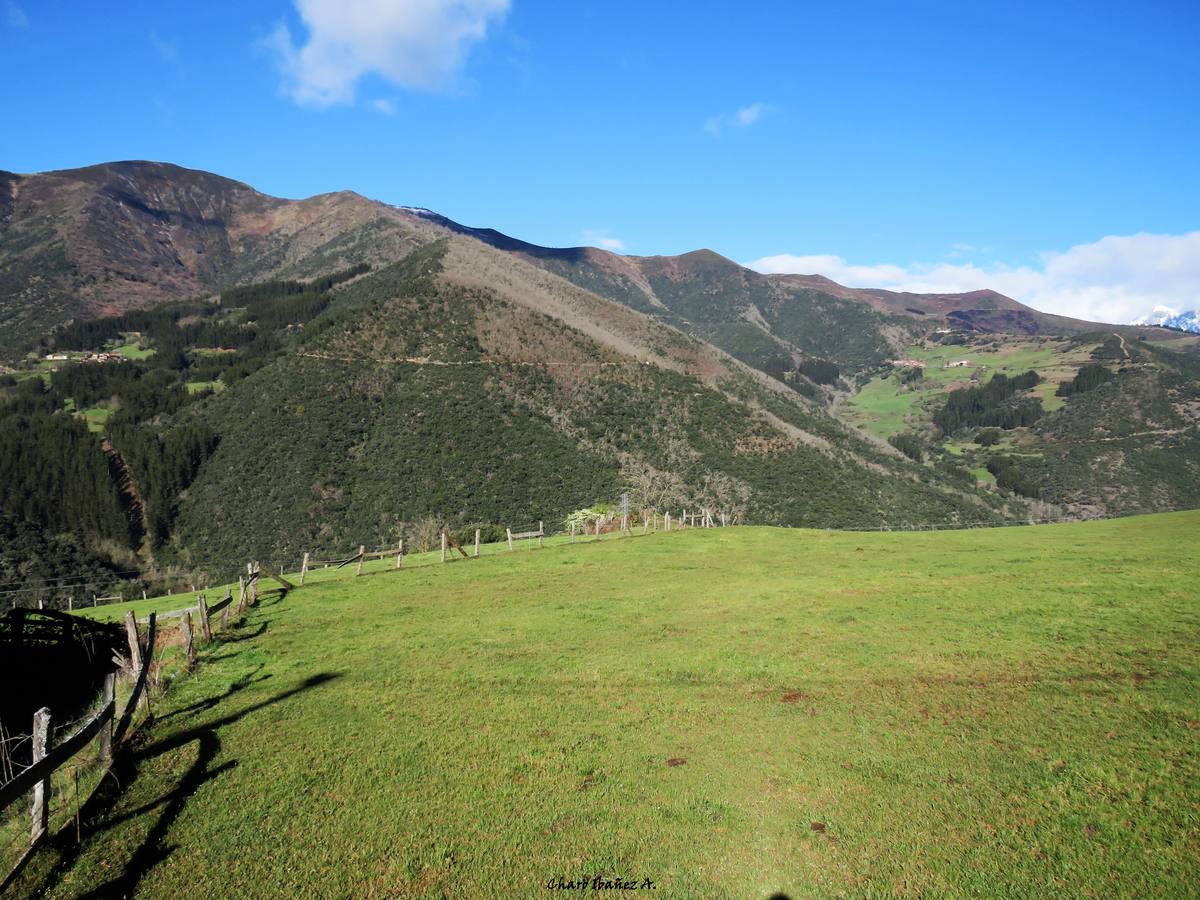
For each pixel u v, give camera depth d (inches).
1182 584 704.4
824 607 748.6
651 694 529.7
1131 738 393.4
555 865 327.9
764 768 403.9
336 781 420.2
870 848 324.2
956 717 446.0
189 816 388.5
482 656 652.1
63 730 562.9
